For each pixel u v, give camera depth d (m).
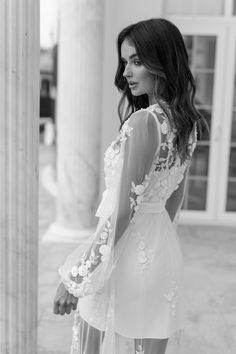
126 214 1.54
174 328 1.73
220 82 6.21
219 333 3.29
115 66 5.80
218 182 6.41
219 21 6.08
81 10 5.04
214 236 5.93
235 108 6.29
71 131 5.26
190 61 6.18
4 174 1.79
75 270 1.57
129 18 5.77
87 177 5.31
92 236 1.64
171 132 1.59
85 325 1.78
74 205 5.37
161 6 5.80
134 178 1.53
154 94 1.62
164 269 1.68
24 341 1.94
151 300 1.66
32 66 1.82
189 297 3.92
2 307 1.86
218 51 6.14
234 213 6.46
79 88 5.19
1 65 1.72
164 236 1.71
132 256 1.65
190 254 5.14
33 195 1.91
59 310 1.64
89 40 5.11
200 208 6.50
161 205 1.71
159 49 1.55
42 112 19.45
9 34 1.71
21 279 1.88
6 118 1.76
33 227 1.93
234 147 6.38
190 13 6.12
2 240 1.82
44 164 11.38
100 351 1.74
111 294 1.66
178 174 1.73
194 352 3.00
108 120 5.90
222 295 4.00
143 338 1.68
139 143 1.53
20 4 1.72
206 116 6.28
